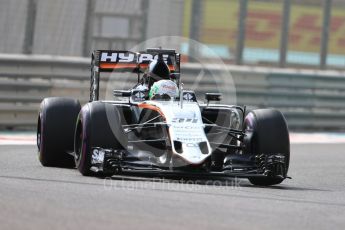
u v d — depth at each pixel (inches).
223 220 892.0
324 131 2635.3
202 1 2573.8
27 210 900.6
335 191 1255.5
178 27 2566.4
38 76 2209.6
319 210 1012.5
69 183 1159.6
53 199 985.5
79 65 2274.9
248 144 1291.8
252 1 2815.0
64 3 2381.9
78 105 1443.2
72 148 1416.1
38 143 1462.8
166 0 2544.3
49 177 1243.8
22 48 2303.2
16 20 2304.4
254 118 1294.3
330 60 2952.8
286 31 2640.3
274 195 1131.9
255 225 874.8
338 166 1684.3
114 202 977.5
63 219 855.7
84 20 2384.4
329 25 2733.8
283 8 2637.8
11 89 2158.0
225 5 2687.0
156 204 974.4
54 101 1434.5
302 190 1237.7
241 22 2576.3
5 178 1212.5
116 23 2464.3
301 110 2591.0
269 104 2549.2
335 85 2655.0
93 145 1240.8
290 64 2898.6
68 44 2384.4
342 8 2957.7
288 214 961.5
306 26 2915.8
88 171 1256.2
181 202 1000.2
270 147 1273.4
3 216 860.0
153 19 2524.6
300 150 2031.3
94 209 923.4
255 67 2748.5
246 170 1228.5
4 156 1600.6
